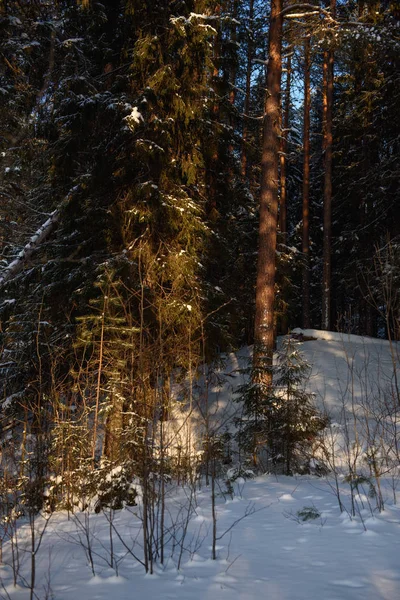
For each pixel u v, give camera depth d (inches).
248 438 372.8
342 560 157.9
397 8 625.6
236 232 661.9
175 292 390.6
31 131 415.8
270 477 331.9
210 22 436.1
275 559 162.4
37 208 521.7
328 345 694.5
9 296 458.9
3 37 379.2
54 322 425.1
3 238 480.7
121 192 428.8
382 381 540.4
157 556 168.7
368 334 892.6
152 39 402.3
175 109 407.8
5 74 406.6
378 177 820.6
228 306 516.7
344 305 1211.9
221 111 474.6
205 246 454.9
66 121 406.6
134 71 427.5
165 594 136.3
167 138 401.7
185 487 297.4
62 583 152.3
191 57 416.8
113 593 139.3
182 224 411.2
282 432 357.1
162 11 419.2
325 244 845.8
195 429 357.1
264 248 477.1
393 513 213.3
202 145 458.0
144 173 418.0
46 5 382.9
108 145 409.1
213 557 165.8
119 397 273.7
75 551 186.1
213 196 509.0
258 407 370.6
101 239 424.2
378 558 158.4
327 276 837.8
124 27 446.9
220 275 595.2
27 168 462.0
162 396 228.5
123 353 296.8
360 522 201.5
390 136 892.6
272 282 474.3
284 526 203.9
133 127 384.8
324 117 970.7
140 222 391.9
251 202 701.9
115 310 345.7
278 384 386.6
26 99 401.7
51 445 282.4
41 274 448.5
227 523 212.8
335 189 1053.8
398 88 756.0
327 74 890.7
